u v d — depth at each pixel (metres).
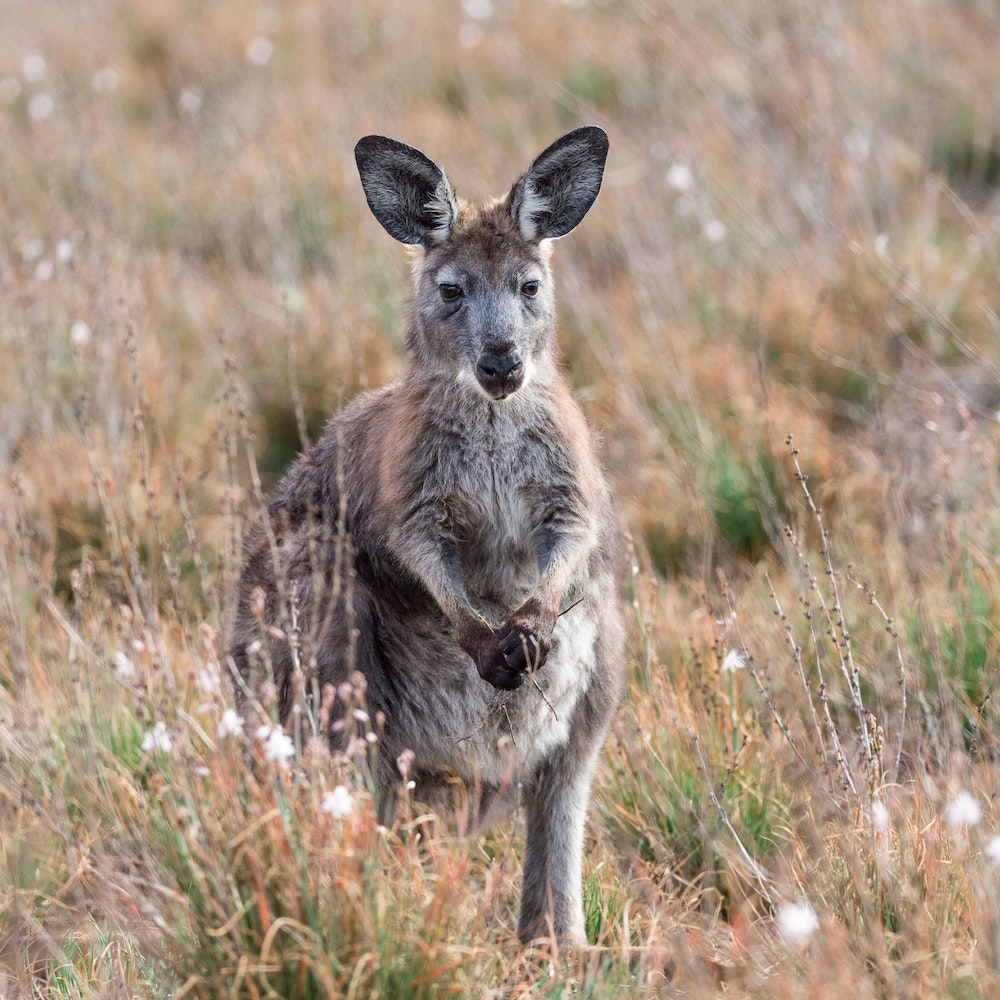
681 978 8.96
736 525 16.16
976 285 20.78
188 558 15.41
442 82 32.12
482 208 12.44
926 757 10.67
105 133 27.83
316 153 26.34
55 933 9.81
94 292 18.27
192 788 9.16
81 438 16.81
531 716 10.98
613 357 19.25
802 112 24.94
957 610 12.48
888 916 9.17
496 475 11.34
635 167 24.75
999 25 29.94
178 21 37.38
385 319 20.53
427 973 8.23
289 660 10.80
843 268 21.14
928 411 17.72
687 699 12.20
